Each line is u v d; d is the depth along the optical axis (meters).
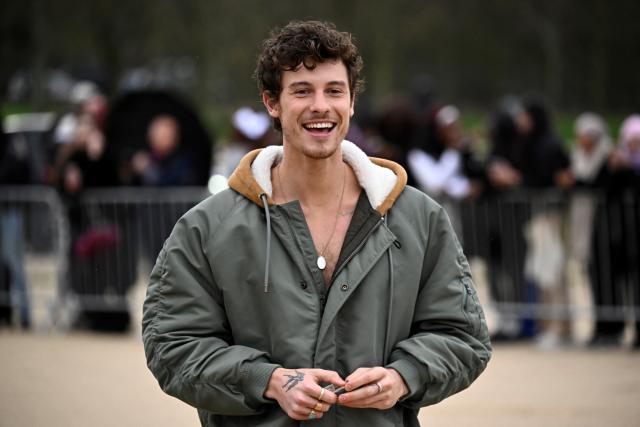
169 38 33.97
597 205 9.92
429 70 43.69
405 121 10.91
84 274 10.98
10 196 11.23
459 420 7.15
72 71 31.20
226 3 35.50
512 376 8.69
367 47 37.28
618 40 39.94
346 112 3.75
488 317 11.36
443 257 3.90
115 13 32.16
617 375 8.64
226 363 3.71
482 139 16.41
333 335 3.73
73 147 11.05
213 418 3.97
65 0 31.48
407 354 3.78
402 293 3.81
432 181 10.51
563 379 8.52
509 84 44.69
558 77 40.34
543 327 10.25
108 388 8.30
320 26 3.80
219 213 3.85
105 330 10.93
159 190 10.91
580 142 10.23
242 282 3.78
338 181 3.90
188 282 3.82
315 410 3.58
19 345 10.23
